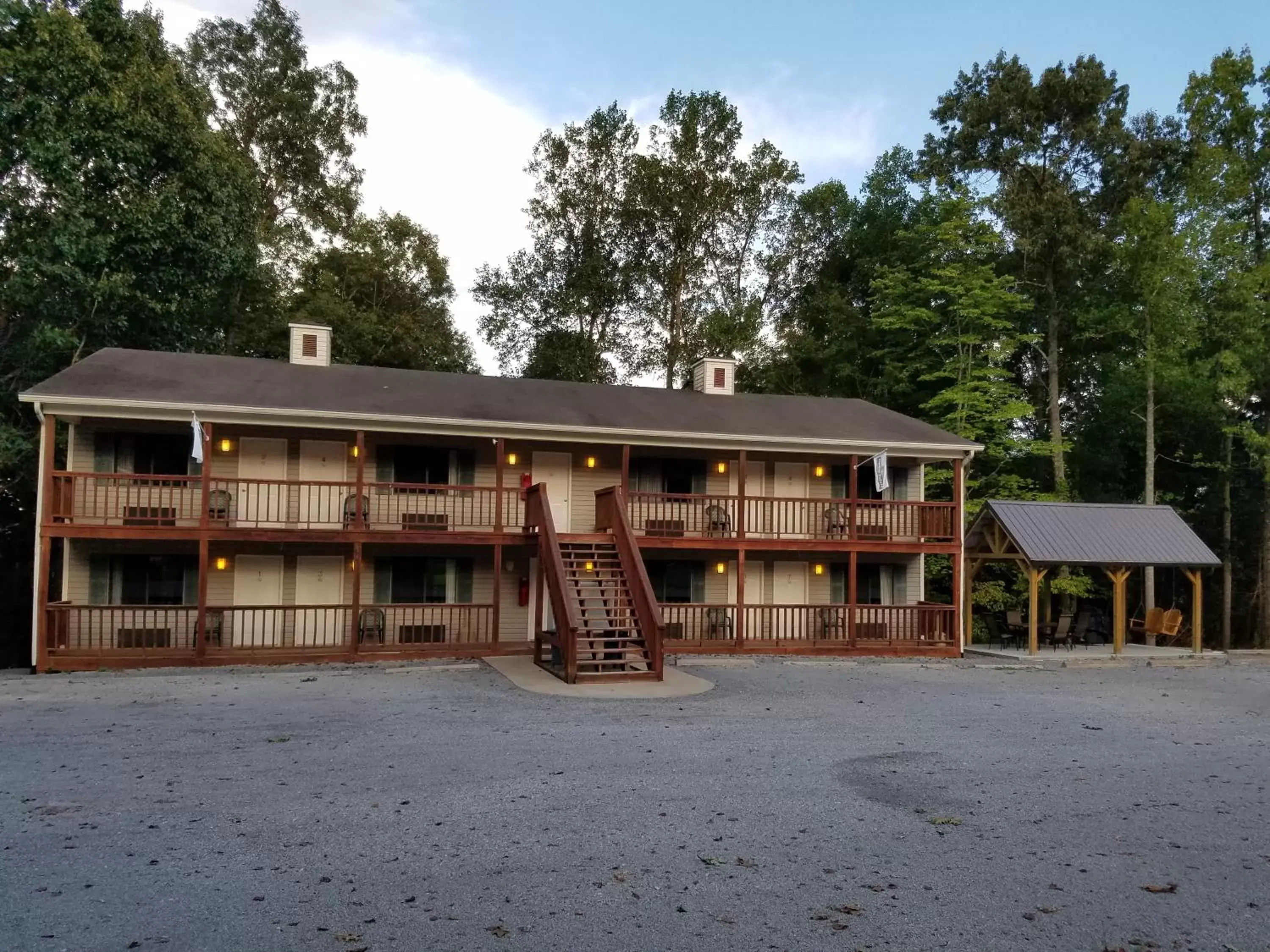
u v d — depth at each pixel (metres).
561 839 6.35
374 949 4.52
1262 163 25.23
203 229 22.08
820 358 34.19
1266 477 25.42
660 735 10.11
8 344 21.44
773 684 14.58
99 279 20.41
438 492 18.48
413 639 18.08
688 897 5.33
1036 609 20.00
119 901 5.11
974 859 6.14
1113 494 32.12
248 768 8.20
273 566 17.67
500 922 4.90
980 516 21.28
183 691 12.78
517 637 19.05
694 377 24.16
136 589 16.98
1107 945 4.82
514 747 9.33
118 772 8.03
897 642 19.77
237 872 5.59
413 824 6.62
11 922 4.79
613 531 16.75
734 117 34.81
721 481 20.69
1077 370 33.44
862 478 21.66
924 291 30.12
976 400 27.02
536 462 19.42
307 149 34.31
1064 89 28.78
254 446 17.53
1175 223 25.72
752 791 7.74
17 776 7.86
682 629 18.97
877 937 4.83
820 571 21.09
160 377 16.75
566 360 34.06
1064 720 11.80
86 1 21.27
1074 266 28.80
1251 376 24.84
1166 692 14.93
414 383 19.58
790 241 36.94
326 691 12.89
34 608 15.34
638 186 34.25
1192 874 5.96
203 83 32.12
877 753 9.45
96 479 15.60
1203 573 31.62
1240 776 8.83
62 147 19.28
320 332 20.31
